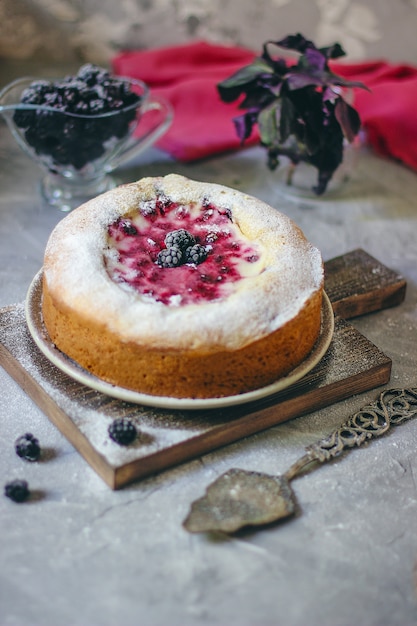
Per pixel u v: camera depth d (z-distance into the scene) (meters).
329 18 1.55
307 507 0.90
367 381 1.00
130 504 0.90
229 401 0.92
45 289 0.96
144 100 1.22
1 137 1.37
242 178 1.32
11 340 0.99
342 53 1.21
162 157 1.35
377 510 0.91
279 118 1.19
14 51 1.55
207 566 0.86
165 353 0.90
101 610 0.82
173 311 0.92
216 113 1.41
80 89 1.17
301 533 0.88
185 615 0.82
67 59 1.58
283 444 0.95
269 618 0.82
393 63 1.59
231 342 0.90
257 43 1.59
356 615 0.83
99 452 0.90
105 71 1.21
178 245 0.98
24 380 0.97
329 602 0.84
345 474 0.93
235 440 0.95
